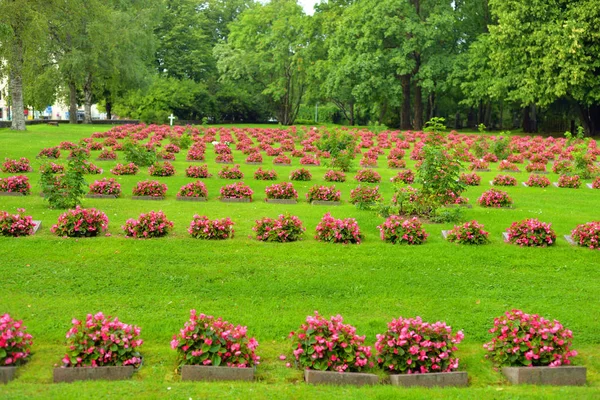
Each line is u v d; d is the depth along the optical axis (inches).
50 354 257.4
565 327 300.7
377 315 313.9
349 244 412.2
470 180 688.4
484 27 1879.9
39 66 1534.2
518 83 1472.7
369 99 1774.1
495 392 225.3
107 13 1558.8
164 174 689.6
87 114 1955.0
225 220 419.2
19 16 1157.1
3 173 677.3
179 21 2455.7
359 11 1760.6
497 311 319.6
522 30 1425.9
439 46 1791.3
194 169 686.5
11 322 243.6
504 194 559.8
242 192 556.4
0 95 2960.1
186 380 233.0
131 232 408.8
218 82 2496.3
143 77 1900.8
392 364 243.6
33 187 591.8
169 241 402.0
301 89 2352.4
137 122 2097.7
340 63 1808.6
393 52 1729.8
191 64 2454.5
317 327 245.0
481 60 1614.2
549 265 382.6
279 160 838.5
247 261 374.3
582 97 1396.4
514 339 249.3
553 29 1363.2
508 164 829.2
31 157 823.7
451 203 540.4
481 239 418.3
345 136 808.9
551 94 1418.6
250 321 301.4
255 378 239.3
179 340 244.2
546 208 556.4
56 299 318.7
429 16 1761.8
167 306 316.2
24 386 221.0
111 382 226.5
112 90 1959.9
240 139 1172.5
